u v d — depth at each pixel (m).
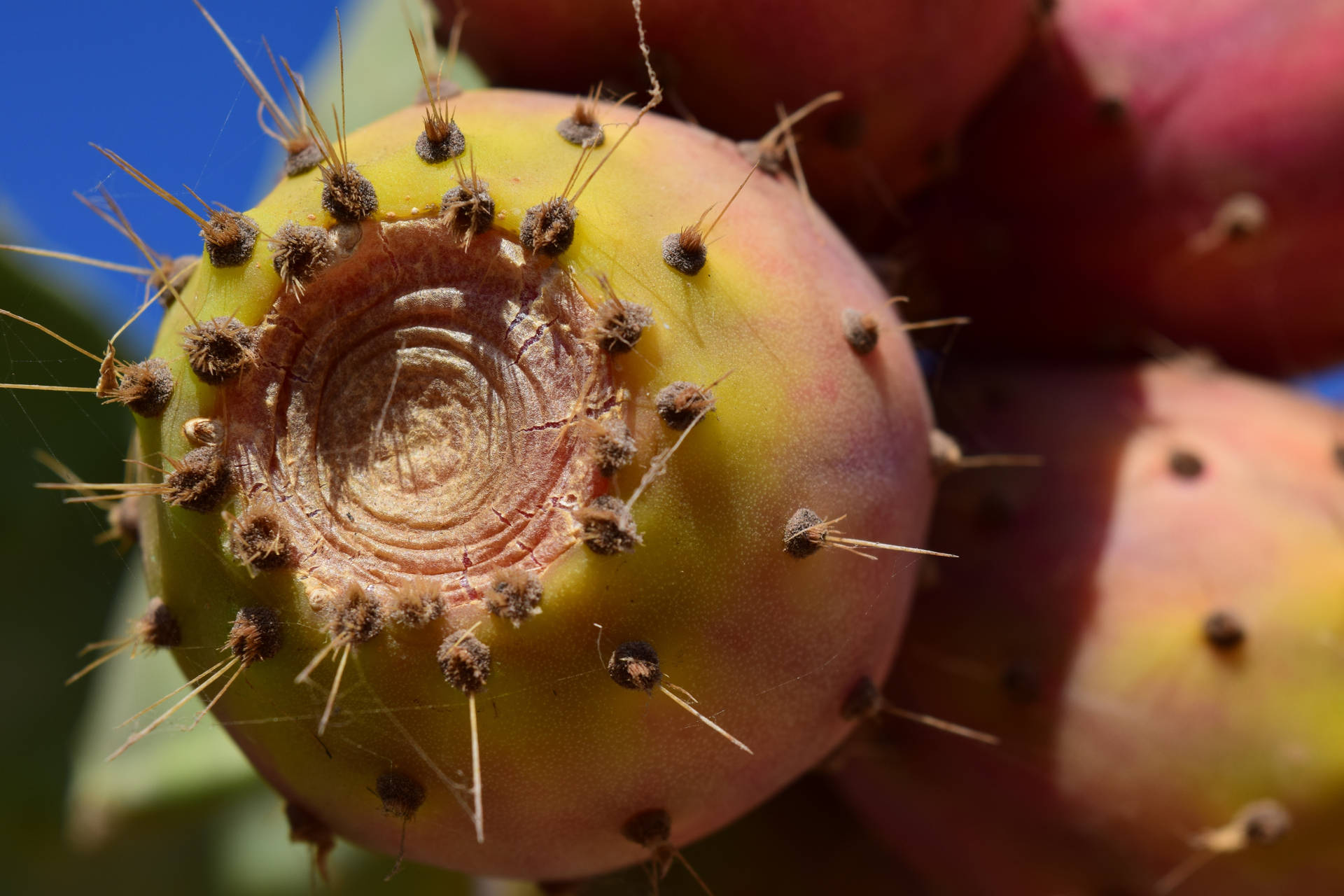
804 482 0.15
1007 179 0.20
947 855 0.19
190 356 0.15
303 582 0.15
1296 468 0.19
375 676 0.15
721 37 0.17
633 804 0.15
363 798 0.15
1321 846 0.18
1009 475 0.19
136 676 0.21
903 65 0.18
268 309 0.15
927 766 0.19
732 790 0.16
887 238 0.20
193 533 0.15
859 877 0.20
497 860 0.16
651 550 0.14
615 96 0.17
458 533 0.15
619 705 0.15
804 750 0.16
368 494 0.15
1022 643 0.18
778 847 0.20
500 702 0.15
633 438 0.15
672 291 0.15
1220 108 0.20
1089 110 0.20
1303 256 0.20
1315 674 0.18
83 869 0.21
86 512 0.22
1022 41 0.19
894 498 0.16
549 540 0.15
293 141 0.16
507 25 0.17
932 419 0.17
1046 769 0.18
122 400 0.15
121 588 0.23
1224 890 0.18
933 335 0.21
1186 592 0.18
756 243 0.15
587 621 0.14
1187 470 0.18
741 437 0.15
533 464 0.15
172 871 0.22
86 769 0.21
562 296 0.15
